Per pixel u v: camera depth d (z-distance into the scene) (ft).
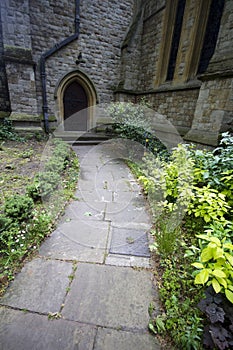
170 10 18.08
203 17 15.48
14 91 17.63
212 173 6.51
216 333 2.82
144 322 3.53
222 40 12.32
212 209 5.22
